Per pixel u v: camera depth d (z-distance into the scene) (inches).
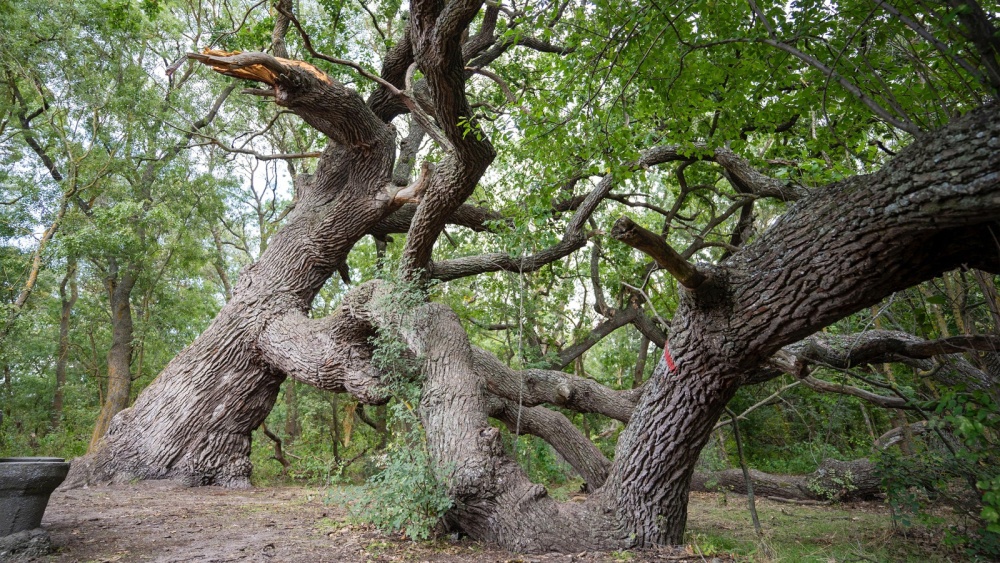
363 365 332.5
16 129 640.4
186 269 737.6
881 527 242.2
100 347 891.4
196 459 384.8
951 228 123.6
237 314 398.6
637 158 243.9
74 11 555.5
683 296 176.4
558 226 442.6
